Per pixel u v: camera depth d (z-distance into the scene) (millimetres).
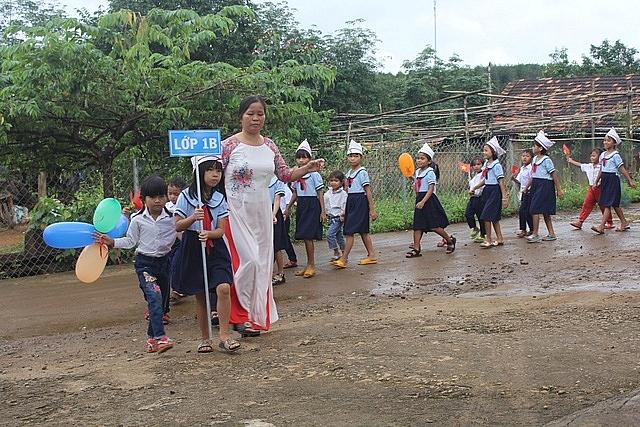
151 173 13102
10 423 4348
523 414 3984
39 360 6238
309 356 5527
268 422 4070
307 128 14430
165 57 11844
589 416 3871
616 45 37125
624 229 13039
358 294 8625
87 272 6145
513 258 10641
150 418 4281
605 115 22844
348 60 28641
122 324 7750
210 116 12312
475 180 12766
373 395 4461
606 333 5727
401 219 15234
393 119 27469
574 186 20844
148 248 6309
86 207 11945
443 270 9961
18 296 9523
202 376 5176
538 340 5582
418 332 6125
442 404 4227
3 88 11156
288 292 8961
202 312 5992
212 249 5945
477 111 22734
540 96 28328
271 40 18438
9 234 16828
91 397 4828
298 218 10047
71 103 11328
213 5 23297
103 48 19406
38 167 12836
